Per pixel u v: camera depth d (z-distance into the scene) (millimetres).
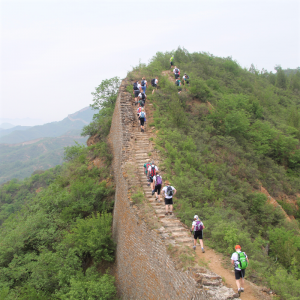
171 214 9617
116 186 15562
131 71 24844
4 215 54500
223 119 17562
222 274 6555
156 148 14305
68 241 13008
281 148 18625
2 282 12352
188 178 11836
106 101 27797
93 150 21922
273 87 35250
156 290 7914
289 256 8711
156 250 8164
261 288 6117
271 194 15836
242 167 15070
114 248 12680
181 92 20250
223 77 28234
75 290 10062
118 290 11344
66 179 20375
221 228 8430
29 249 14680
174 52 32188
